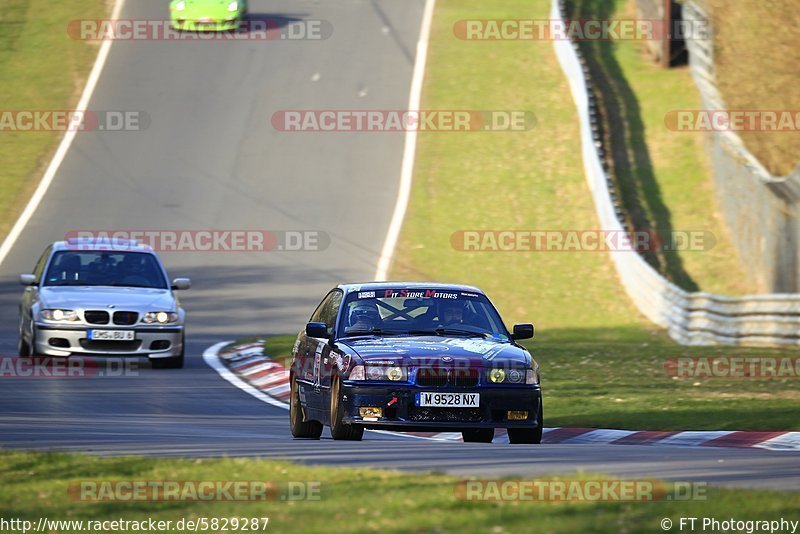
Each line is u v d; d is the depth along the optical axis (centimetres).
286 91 14300
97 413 4841
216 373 6450
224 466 2930
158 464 2986
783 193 9038
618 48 16025
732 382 5722
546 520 2161
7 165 12350
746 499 2356
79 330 6425
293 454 3366
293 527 2161
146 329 6481
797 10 10744
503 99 14088
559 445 3759
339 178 12325
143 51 15125
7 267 10112
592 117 13238
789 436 4056
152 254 7125
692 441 4159
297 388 4303
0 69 14438
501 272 10112
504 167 12425
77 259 6975
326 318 4284
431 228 11156
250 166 12581
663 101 14212
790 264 8881
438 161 12662
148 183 12131
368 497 2423
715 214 11394
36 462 3055
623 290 9681
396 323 4075
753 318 7519
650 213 11556
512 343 4003
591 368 6303
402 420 3716
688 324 8069
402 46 15588
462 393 3731
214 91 14262
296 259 10494
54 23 15775
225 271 10169
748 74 11256
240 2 15700
